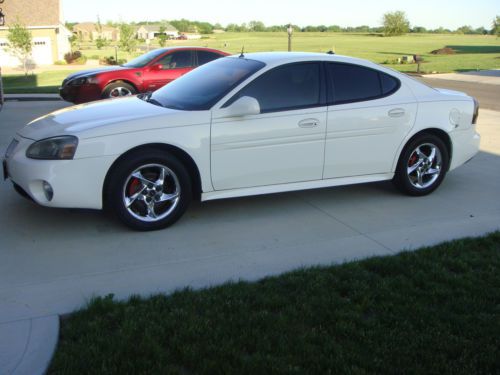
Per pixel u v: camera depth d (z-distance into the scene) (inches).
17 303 133.0
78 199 171.8
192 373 103.8
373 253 168.6
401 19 4653.1
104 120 179.8
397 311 127.6
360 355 109.6
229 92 189.3
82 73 492.4
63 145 168.6
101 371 101.5
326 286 139.6
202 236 181.8
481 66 1322.6
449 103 229.1
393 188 244.4
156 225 183.9
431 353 111.0
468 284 141.1
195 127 182.2
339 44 2817.4
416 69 1213.1
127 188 178.5
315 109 199.6
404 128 218.5
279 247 173.3
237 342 112.6
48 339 114.9
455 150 234.5
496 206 219.0
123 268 155.6
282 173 199.5
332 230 189.8
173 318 121.2
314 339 114.8
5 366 105.2
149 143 176.7
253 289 137.5
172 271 153.9
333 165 208.4
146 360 105.1
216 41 3368.6
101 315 123.8
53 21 1489.9
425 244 176.2
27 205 207.6
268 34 5270.7
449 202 224.4
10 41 1307.8
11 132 368.2
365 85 212.8
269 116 192.1
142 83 479.5
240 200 222.5
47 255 163.6
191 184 189.6
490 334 118.6
